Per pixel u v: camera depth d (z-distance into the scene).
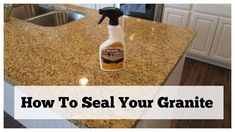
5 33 1.16
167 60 0.94
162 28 1.33
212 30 2.46
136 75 0.82
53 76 0.80
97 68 0.86
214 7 2.34
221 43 2.47
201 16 2.46
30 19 1.48
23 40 1.08
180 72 1.30
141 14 2.45
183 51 1.04
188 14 2.52
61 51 0.99
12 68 0.84
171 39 1.17
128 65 0.89
